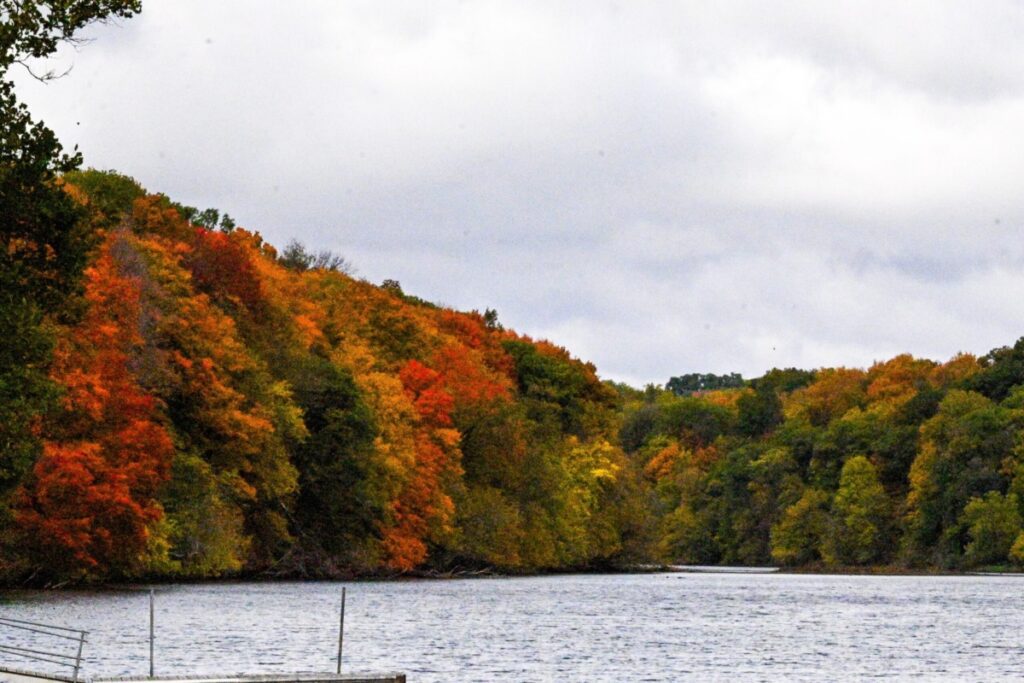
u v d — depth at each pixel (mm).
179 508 131500
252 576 156000
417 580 180500
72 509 109375
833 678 72375
